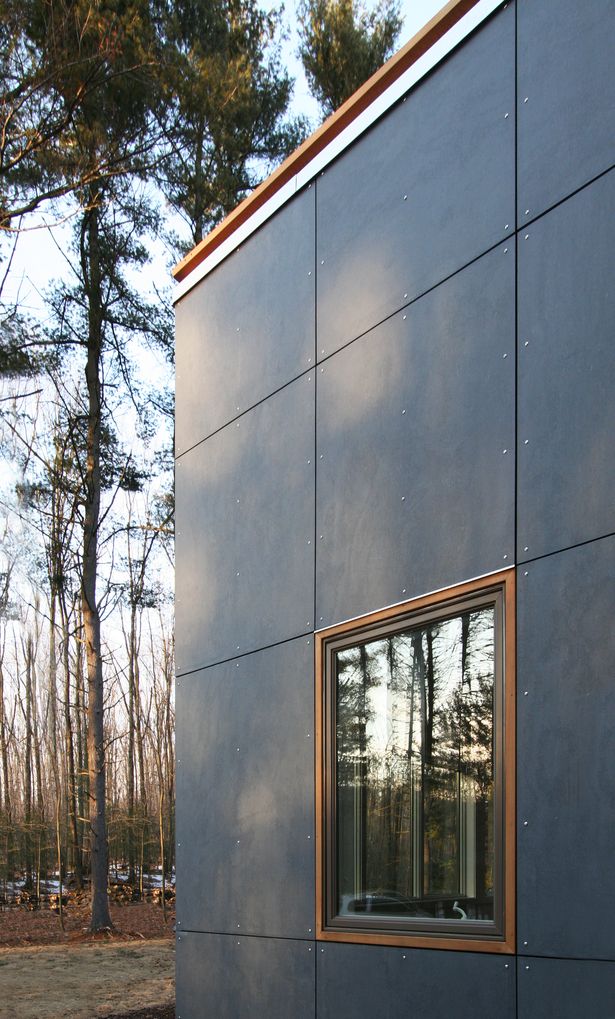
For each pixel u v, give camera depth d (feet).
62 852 71.31
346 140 16.07
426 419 13.64
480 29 13.21
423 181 14.11
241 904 17.07
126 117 45.73
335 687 15.26
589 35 11.34
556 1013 10.37
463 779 12.26
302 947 15.19
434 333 13.61
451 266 13.37
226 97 45.29
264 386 18.16
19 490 58.34
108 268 54.49
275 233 18.20
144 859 75.41
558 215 11.55
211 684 19.01
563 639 10.85
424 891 12.75
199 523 20.20
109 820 73.41
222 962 17.48
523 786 11.15
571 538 10.91
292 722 16.17
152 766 90.33
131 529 61.00
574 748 10.53
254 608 17.78
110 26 39.37
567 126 11.55
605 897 9.91
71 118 42.47
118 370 57.98
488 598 12.14
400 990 12.92
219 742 18.47
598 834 10.09
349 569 15.12
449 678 12.72
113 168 47.73
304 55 50.26
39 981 35.42
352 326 15.58
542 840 10.80
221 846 17.94
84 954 42.55
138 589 64.75
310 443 16.52
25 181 45.88
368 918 13.80
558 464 11.21
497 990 11.23
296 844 15.65
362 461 15.02
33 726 94.38
